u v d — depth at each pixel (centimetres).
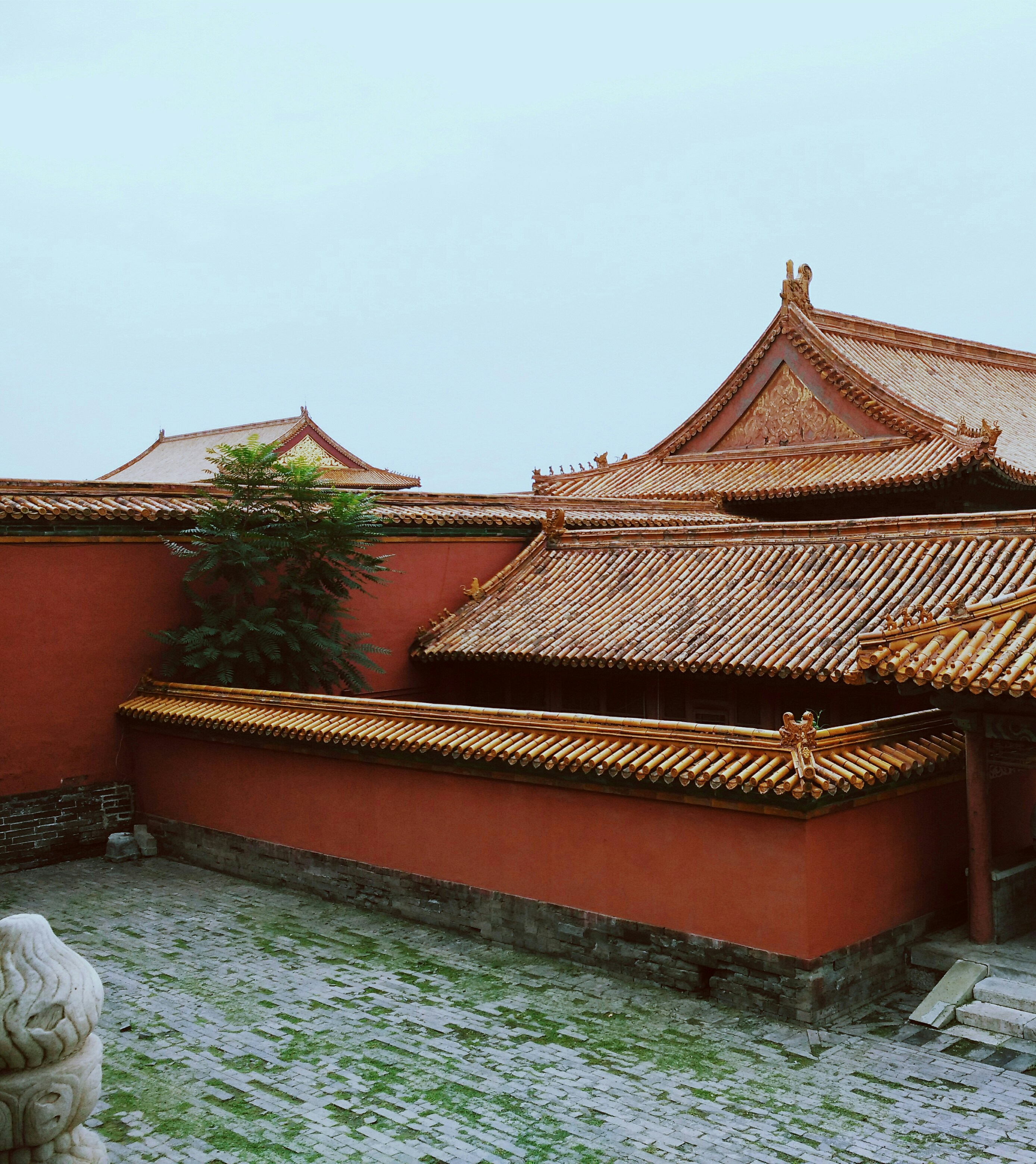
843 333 3061
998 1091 1022
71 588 1845
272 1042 1138
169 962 1372
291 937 1473
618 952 1330
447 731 1494
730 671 1666
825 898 1194
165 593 1953
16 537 1781
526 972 1344
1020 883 1355
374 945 1445
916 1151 916
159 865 1842
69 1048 470
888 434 2770
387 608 2164
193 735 1830
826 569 1842
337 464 4572
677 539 2112
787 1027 1174
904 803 1316
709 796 1238
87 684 1870
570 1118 975
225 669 1858
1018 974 1212
